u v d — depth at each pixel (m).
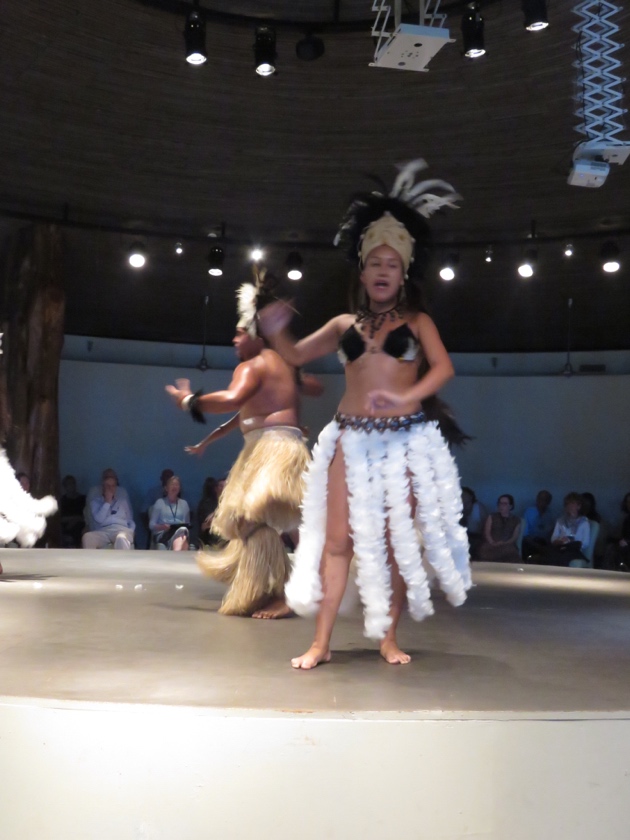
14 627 2.95
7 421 4.66
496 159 8.17
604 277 9.70
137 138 8.06
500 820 1.72
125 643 2.68
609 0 6.21
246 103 7.76
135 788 1.67
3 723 1.70
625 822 1.76
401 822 1.70
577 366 10.38
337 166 8.43
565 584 5.33
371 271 2.47
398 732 1.71
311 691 2.01
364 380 2.47
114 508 8.44
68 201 8.73
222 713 1.70
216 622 3.21
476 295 10.11
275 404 3.50
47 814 1.68
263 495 3.31
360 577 2.42
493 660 2.57
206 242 9.36
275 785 1.68
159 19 6.82
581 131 6.91
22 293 8.80
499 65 7.13
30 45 6.95
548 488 10.28
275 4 6.75
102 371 10.13
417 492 2.43
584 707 1.85
